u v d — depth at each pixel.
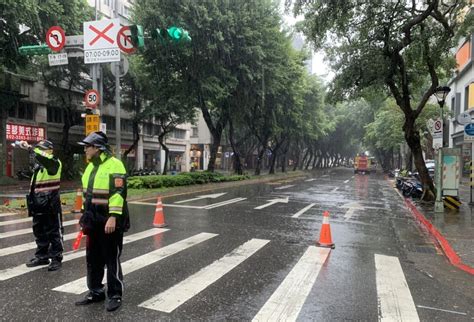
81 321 4.23
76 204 11.96
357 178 41.03
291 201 16.91
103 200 4.59
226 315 4.48
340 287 5.58
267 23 22.11
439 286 5.82
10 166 27.69
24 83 29.08
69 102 30.11
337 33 15.70
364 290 5.48
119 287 4.66
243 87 22.86
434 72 15.21
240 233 9.36
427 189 16.14
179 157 55.91
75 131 34.09
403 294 5.38
